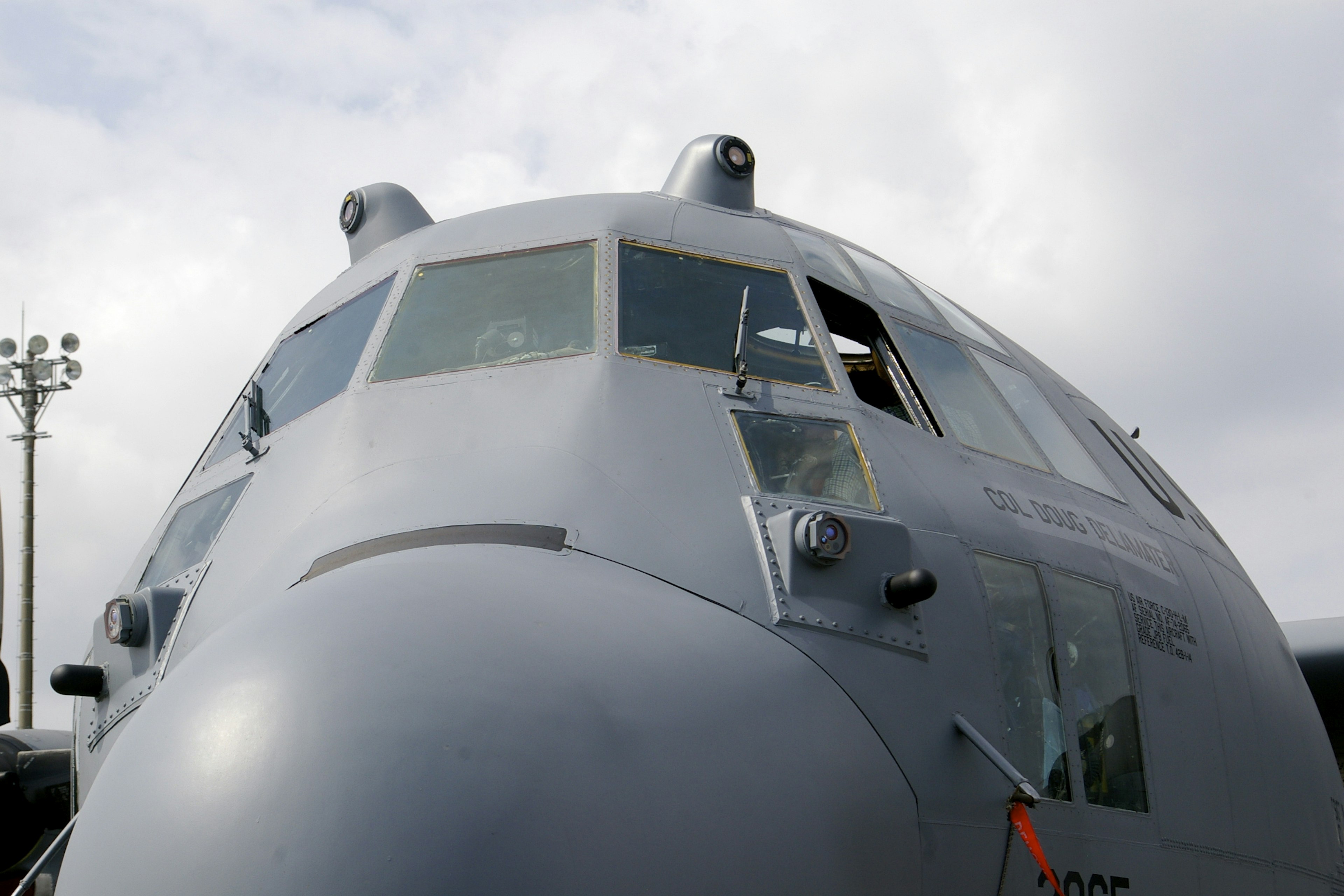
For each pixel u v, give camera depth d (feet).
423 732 10.09
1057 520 18.75
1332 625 30.55
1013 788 14.82
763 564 14.12
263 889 9.38
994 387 21.17
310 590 11.71
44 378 67.72
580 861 10.05
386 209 22.97
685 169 21.35
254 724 10.14
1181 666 19.74
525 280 18.25
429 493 14.47
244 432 19.11
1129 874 16.62
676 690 11.74
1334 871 23.13
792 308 18.47
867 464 16.24
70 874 10.19
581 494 14.24
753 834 11.37
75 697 17.78
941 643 14.98
